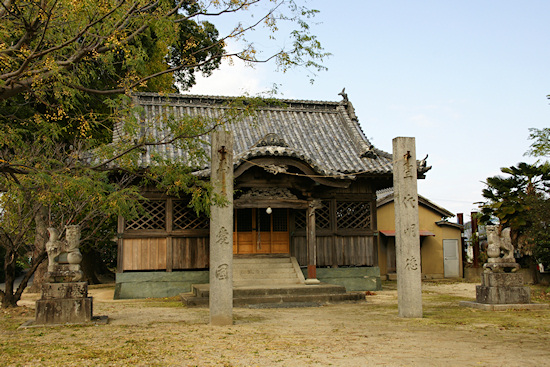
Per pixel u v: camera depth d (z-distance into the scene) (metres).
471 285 22.08
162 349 7.95
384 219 26.95
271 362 7.11
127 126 8.32
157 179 9.41
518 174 21.81
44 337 9.06
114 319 11.54
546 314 12.01
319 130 21.61
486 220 23.30
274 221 19.14
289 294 15.42
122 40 8.31
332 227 19.41
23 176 8.91
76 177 7.76
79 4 7.50
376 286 19.48
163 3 8.17
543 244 19.27
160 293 17.66
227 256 10.64
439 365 6.92
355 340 8.77
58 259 10.93
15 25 8.00
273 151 16.08
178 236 18.02
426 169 18.41
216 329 9.98
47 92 8.93
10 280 13.35
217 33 19.97
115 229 22.41
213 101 21.42
